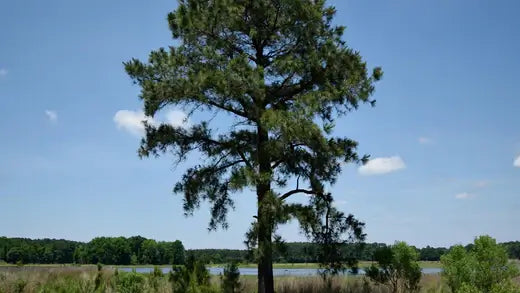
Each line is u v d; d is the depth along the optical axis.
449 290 16.47
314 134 14.60
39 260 96.25
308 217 15.31
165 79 15.94
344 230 16.53
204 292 15.09
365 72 16.50
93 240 99.19
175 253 97.88
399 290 16.81
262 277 16.03
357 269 16.72
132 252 98.69
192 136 17.20
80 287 17.91
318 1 17.80
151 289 17.47
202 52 16.38
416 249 17.38
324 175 16.06
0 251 93.38
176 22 17.19
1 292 17.06
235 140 16.95
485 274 13.03
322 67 16.70
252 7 17.02
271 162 16.58
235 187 14.52
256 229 14.55
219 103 16.22
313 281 19.58
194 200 17.00
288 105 16.89
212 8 16.67
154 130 17.27
